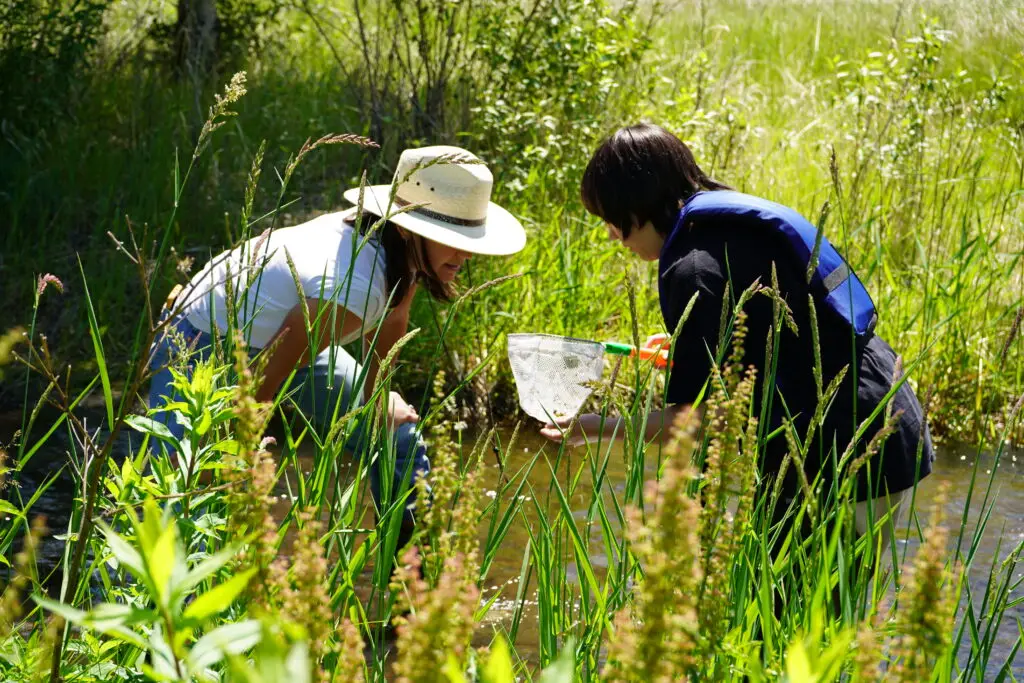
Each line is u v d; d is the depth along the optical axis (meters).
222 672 1.94
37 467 4.95
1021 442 5.52
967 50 10.98
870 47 11.55
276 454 5.12
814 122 8.77
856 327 2.90
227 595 1.17
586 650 2.27
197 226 7.36
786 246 2.90
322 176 8.23
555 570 2.57
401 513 2.49
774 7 13.68
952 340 5.78
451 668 1.18
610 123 7.76
